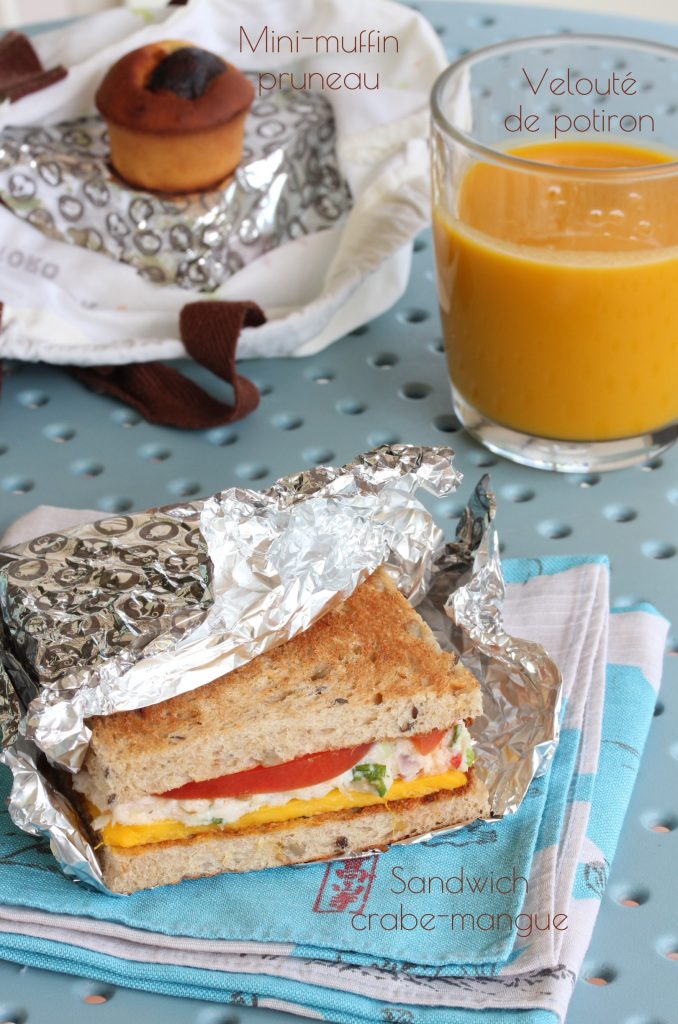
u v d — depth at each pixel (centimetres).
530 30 81
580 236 61
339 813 54
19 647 54
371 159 72
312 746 54
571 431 64
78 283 70
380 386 69
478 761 56
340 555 55
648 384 63
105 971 52
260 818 54
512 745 56
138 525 56
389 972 51
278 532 55
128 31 75
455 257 63
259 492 56
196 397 68
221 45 75
